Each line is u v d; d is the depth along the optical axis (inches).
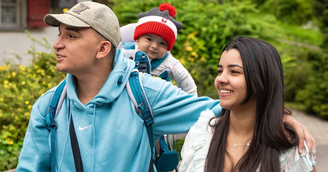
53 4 317.7
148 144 82.7
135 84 81.5
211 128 78.7
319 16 307.3
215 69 265.0
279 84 71.2
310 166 70.3
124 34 121.7
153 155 92.6
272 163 69.6
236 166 72.2
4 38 304.8
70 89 79.3
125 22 276.4
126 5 279.3
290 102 351.9
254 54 70.2
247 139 75.0
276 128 70.0
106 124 78.8
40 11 315.0
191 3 293.4
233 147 75.5
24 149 81.8
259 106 71.7
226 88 71.6
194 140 78.0
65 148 78.4
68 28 76.0
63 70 77.3
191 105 85.3
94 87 80.9
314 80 313.9
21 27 311.4
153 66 118.3
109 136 77.8
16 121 191.6
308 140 72.0
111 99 78.6
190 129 80.8
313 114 320.8
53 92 82.7
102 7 78.2
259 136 71.5
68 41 76.8
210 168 73.4
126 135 78.7
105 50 78.3
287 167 70.7
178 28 125.0
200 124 79.6
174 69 119.6
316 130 279.3
